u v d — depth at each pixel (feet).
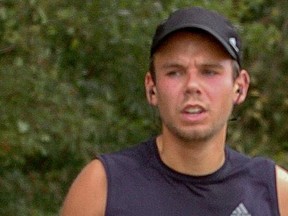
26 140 46.60
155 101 26.02
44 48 48.06
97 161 26.03
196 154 25.53
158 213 25.39
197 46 25.12
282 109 62.85
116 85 51.49
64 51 49.78
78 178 26.12
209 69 25.18
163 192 25.50
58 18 48.08
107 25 48.57
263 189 26.18
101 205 25.68
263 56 61.26
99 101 50.24
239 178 25.98
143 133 51.34
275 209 26.14
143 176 25.67
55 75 48.11
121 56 50.06
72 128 48.11
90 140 49.42
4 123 46.73
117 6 48.67
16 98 47.09
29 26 47.29
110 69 51.06
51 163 50.90
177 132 25.18
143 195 25.50
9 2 46.83
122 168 25.79
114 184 25.63
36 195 51.55
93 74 51.37
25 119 46.93
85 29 48.65
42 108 47.39
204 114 25.07
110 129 50.55
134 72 50.70
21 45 47.32
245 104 61.21
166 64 25.26
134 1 48.70
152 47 25.55
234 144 59.52
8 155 47.09
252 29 53.21
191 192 25.55
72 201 25.95
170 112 25.20
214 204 25.55
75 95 49.34
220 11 49.96
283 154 58.70
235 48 25.48
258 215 25.88
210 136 25.27
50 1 48.14
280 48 61.52
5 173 51.13
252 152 60.08
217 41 25.04
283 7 62.08
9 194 51.01
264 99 60.75
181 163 25.61
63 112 47.93
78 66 50.62
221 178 25.77
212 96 25.11
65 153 49.62
